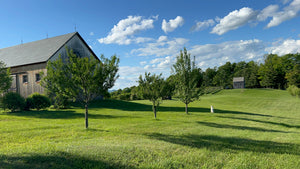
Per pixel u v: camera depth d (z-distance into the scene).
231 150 7.27
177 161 5.90
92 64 11.05
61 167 5.18
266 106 34.12
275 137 10.12
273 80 88.25
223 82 111.06
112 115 18.19
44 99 21.67
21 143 7.75
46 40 33.56
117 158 5.99
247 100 44.41
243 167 5.64
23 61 28.52
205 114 20.91
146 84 17.27
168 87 17.58
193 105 33.22
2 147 7.07
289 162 6.09
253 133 11.23
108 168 5.36
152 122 14.30
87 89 11.36
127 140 8.60
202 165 5.75
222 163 5.91
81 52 31.41
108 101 31.53
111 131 10.71
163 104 33.78
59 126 11.62
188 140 8.79
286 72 84.44
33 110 21.16
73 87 10.98
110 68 11.48
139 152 6.61
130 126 12.39
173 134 10.27
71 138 8.80
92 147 6.96
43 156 5.80
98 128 11.46
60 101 22.48
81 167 5.32
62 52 28.39
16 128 10.60
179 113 21.12
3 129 10.29
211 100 45.81
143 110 24.14
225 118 18.45
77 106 25.08
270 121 17.72
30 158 5.60
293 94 52.81
